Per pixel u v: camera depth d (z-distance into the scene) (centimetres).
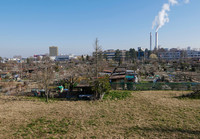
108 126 1358
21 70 6256
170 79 4206
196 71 5653
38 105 2212
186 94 2522
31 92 3142
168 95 2614
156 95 2622
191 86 3027
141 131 1233
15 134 1199
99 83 2402
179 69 6925
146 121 1464
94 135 1169
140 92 2916
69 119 1551
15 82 4694
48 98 2709
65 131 1252
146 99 2330
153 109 1844
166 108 1862
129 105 2055
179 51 15838
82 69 4869
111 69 5872
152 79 4544
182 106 1925
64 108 1992
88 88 2792
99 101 2325
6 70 6725
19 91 3297
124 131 1241
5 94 3138
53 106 2125
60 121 1498
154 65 7775
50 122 1476
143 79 4591
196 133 1174
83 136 1152
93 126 1360
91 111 1820
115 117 1596
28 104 2281
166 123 1396
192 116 1565
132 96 2544
